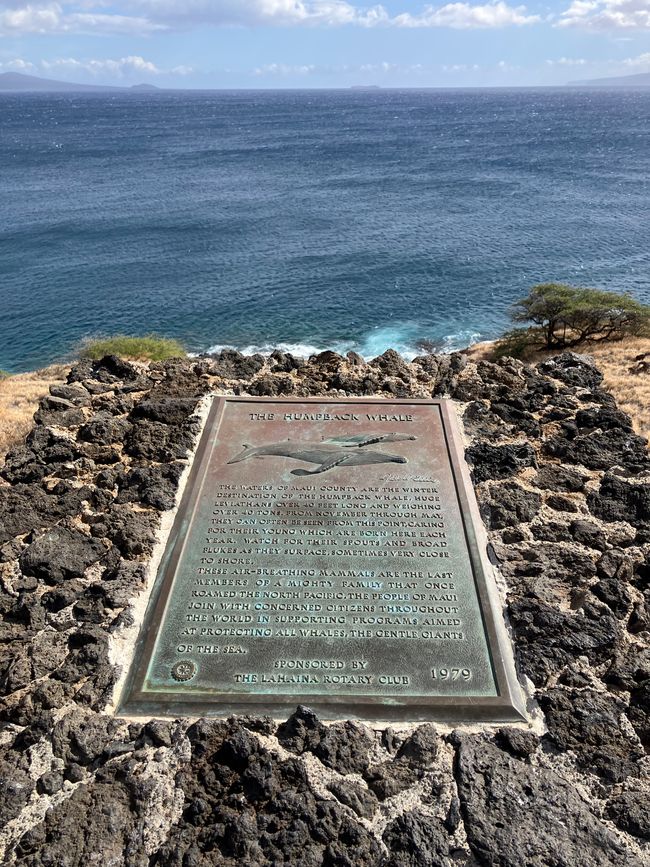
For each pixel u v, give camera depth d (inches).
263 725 159.9
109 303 1382.9
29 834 142.3
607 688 171.8
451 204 2388.0
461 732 159.0
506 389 288.7
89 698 168.2
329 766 152.8
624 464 245.8
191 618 183.8
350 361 313.1
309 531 209.2
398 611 184.9
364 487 226.1
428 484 227.9
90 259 1708.9
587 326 965.2
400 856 137.9
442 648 176.1
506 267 1599.4
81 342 1179.3
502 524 216.2
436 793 148.6
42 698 168.4
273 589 191.0
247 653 174.7
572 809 145.6
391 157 3863.2
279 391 287.0
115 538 213.6
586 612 187.5
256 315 1309.1
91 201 2519.7
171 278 1544.0
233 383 295.1
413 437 250.7
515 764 153.2
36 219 2188.7
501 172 3203.7
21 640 186.1
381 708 163.2
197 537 207.9
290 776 151.3
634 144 4451.3
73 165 3543.3
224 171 3307.1
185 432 259.0
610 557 204.7
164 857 138.6
